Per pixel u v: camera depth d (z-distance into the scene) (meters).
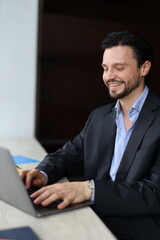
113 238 0.98
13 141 2.89
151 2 3.37
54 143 3.43
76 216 1.14
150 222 1.41
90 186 1.29
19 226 1.04
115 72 1.62
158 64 3.49
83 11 3.26
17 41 3.04
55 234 1.00
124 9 3.34
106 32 3.34
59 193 1.23
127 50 1.60
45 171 1.60
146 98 1.66
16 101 3.11
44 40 3.23
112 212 1.27
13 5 2.98
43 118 3.37
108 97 3.47
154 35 3.45
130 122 1.70
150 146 1.52
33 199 1.24
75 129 3.47
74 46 3.30
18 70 3.08
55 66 3.30
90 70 3.39
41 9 3.15
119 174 1.56
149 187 1.34
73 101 3.42
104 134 1.77
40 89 3.31
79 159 1.91
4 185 1.23
